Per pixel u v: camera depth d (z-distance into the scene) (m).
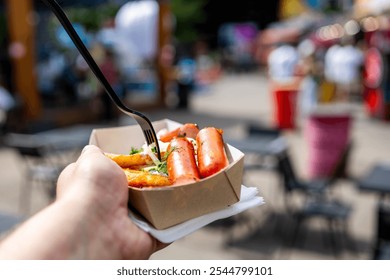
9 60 11.12
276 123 10.49
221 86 23.53
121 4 12.22
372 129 10.47
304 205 4.23
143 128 1.18
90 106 13.08
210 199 1.06
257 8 38.22
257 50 34.50
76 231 0.82
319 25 20.27
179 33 27.52
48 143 5.49
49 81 13.66
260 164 5.52
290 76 11.97
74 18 12.73
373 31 12.76
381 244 3.24
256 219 4.98
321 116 6.33
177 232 1.01
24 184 6.35
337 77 12.55
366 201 5.37
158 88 15.09
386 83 11.39
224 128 10.96
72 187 0.88
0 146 8.74
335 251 4.09
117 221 0.92
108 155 1.18
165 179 1.04
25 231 0.78
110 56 12.33
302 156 7.88
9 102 9.32
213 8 37.53
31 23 9.90
